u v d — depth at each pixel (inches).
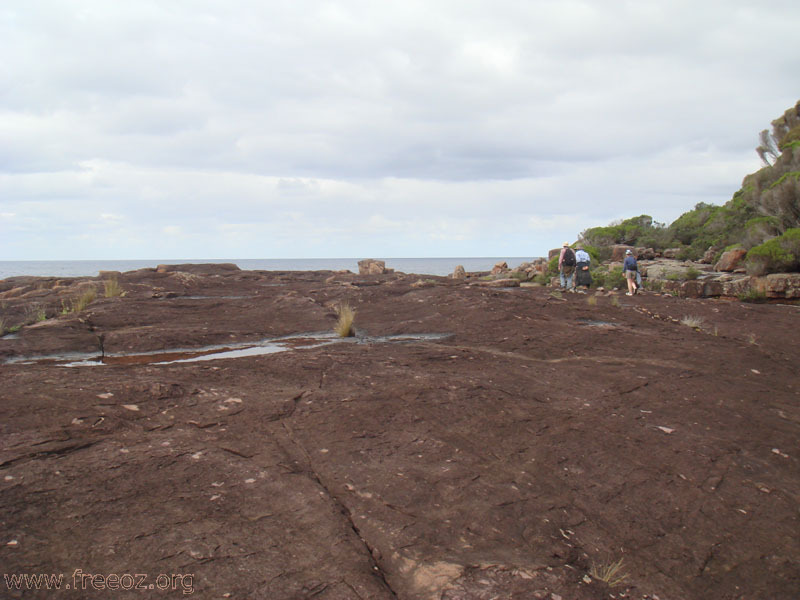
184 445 159.8
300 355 295.0
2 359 295.9
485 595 98.3
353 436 176.4
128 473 138.3
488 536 120.4
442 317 461.4
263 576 99.7
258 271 1282.0
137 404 192.5
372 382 241.0
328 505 129.0
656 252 1470.2
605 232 1664.6
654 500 146.6
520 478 153.4
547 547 117.9
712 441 193.5
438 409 207.2
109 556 102.3
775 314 603.2
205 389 216.2
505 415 205.8
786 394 267.6
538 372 280.8
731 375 298.4
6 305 492.7
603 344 368.8
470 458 164.9
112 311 464.1
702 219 1600.6
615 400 236.7
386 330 425.4
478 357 311.0
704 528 134.6
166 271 1146.0
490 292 594.2
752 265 877.8
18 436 155.5
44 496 122.9
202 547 107.4
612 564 115.3
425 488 142.4
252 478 140.8
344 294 647.1
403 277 1250.6
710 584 112.3
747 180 1594.5
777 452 188.2
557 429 195.2
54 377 222.1
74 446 153.0
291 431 178.9
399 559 109.5
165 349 342.3
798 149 1192.2
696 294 821.9
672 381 274.4
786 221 1061.1
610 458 172.1
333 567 104.0
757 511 145.3
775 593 111.0
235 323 442.3
